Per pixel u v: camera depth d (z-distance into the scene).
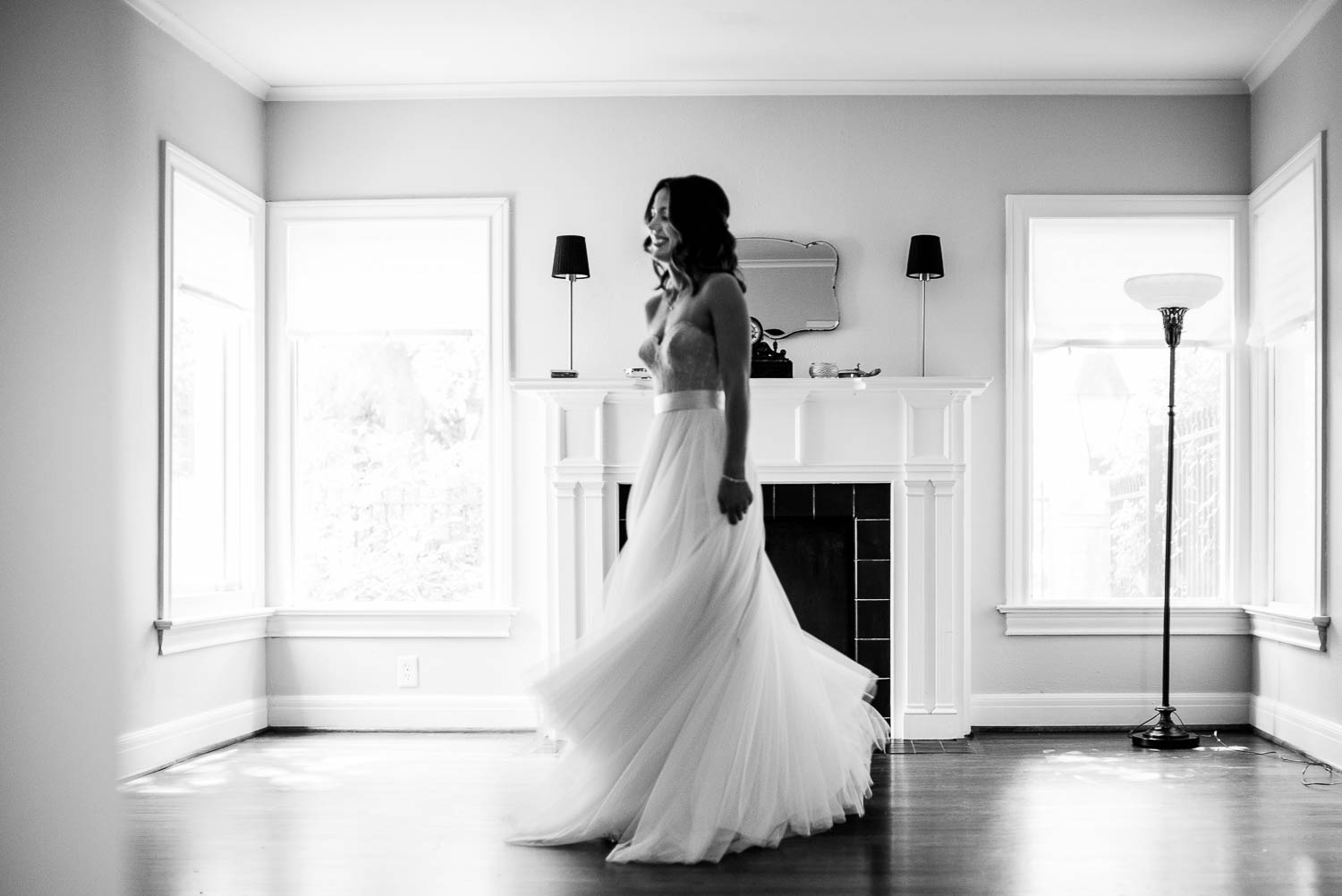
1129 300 4.80
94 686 3.57
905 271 4.81
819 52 4.53
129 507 3.81
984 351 4.79
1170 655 4.72
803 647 3.24
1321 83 4.11
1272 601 4.61
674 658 2.94
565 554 4.49
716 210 3.10
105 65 3.71
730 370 3.01
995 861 2.78
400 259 4.89
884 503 4.50
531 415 4.82
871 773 3.84
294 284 4.89
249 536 4.77
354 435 4.91
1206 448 4.80
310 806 3.40
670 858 2.77
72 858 2.82
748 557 3.01
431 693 4.78
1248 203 4.76
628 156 4.86
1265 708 4.52
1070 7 4.11
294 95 4.88
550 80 4.82
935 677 4.45
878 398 4.50
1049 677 4.73
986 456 4.77
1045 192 4.80
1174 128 4.80
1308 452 4.36
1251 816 3.24
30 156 3.28
